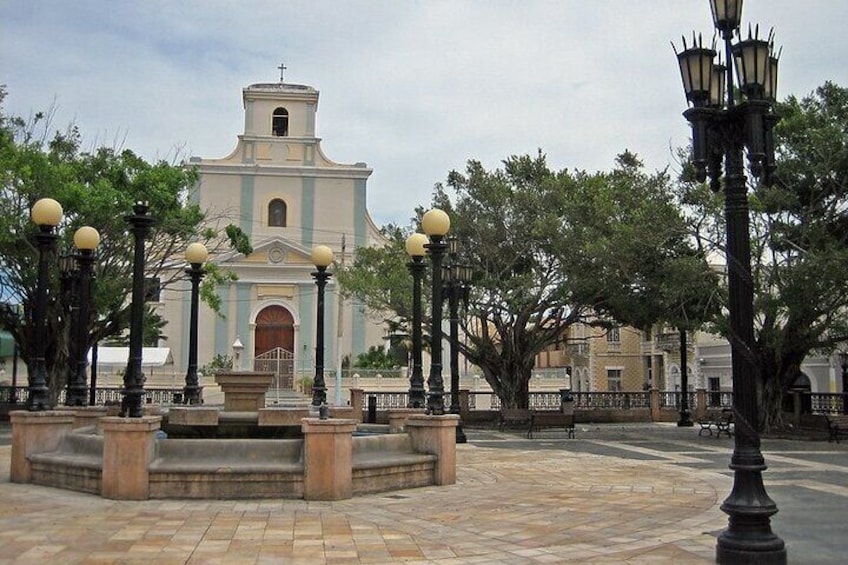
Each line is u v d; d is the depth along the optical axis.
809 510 10.10
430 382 12.88
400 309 30.00
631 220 25.11
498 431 25.59
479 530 8.49
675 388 47.50
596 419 30.16
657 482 12.47
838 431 21.73
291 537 8.02
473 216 29.28
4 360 40.00
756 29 7.59
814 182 23.91
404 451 12.08
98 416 14.23
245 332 47.81
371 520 8.99
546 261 29.55
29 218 23.75
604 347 53.59
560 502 10.38
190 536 7.99
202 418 13.95
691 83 7.68
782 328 24.62
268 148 49.41
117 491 10.09
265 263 48.28
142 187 26.03
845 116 24.14
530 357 30.39
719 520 9.14
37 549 7.37
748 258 7.48
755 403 7.23
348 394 39.50
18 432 11.54
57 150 26.94
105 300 25.25
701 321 24.92
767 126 7.48
